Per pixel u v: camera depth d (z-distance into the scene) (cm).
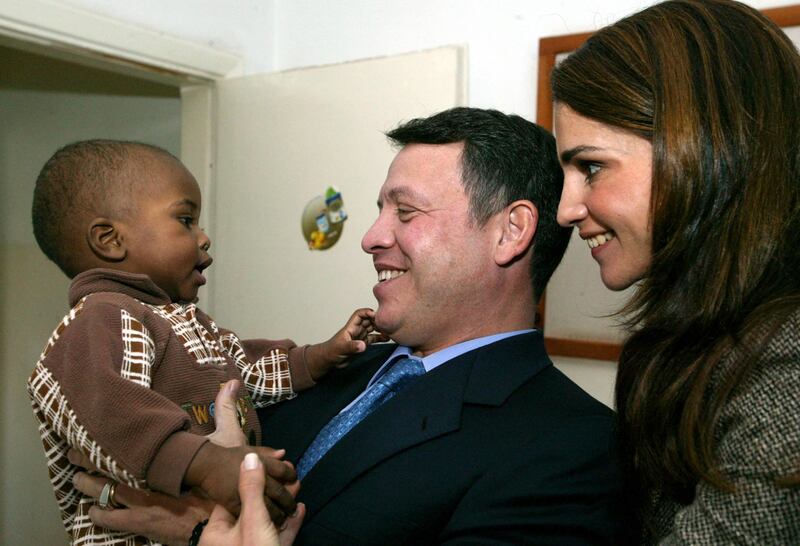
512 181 95
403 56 163
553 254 102
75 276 99
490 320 99
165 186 98
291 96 181
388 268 101
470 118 99
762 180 61
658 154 64
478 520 76
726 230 63
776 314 57
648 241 69
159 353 89
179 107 225
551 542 74
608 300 157
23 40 150
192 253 101
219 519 75
